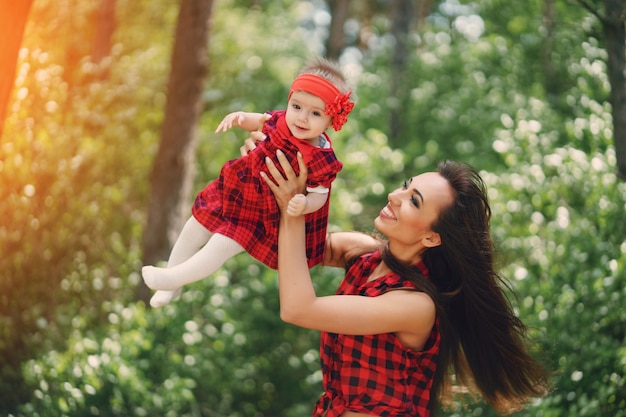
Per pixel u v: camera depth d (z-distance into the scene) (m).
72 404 4.38
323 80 2.16
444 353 2.44
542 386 2.60
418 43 11.38
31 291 5.48
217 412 5.96
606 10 4.28
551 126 5.80
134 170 8.01
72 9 7.89
